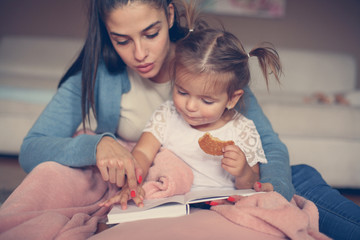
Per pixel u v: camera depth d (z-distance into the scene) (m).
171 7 1.09
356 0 4.46
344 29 4.48
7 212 0.77
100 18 1.03
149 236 0.68
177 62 1.00
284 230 0.71
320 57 3.69
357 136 2.16
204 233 0.70
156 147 1.10
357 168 2.10
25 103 2.41
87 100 1.13
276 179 0.97
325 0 4.43
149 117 1.25
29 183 0.86
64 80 1.19
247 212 0.75
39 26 4.23
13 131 2.39
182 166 1.00
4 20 4.20
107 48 1.10
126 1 0.91
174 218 0.78
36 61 3.55
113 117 1.19
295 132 2.15
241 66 1.04
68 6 4.21
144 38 0.97
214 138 0.99
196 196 0.85
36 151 1.02
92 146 0.93
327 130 2.15
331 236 0.97
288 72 3.61
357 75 4.51
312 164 2.11
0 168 2.21
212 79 0.95
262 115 1.18
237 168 0.94
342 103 2.82
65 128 1.14
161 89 1.21
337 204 1.00
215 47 0.99
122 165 0.88
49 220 0.75
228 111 1.12
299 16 4.42
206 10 4.26
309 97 3.05
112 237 0.69
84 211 0.90
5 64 3.53
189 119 1.02
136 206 0.85
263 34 4.39
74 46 3.60
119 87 1.17
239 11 4.32
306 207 0.89
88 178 0.97
